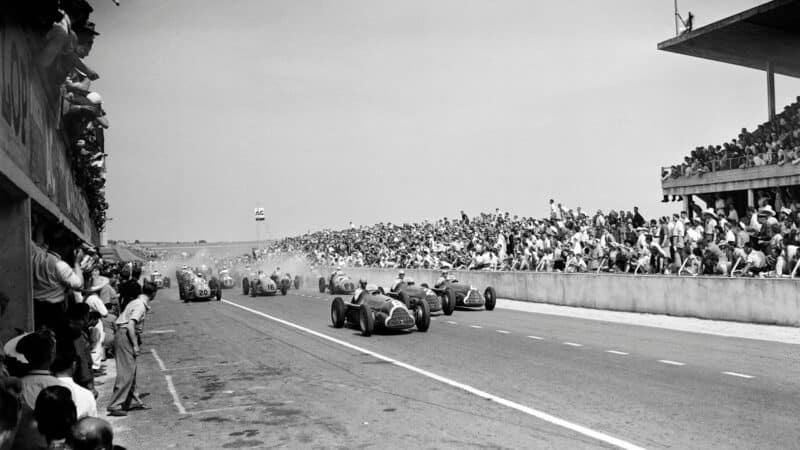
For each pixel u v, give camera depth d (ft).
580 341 46.03
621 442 21.80
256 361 41.73
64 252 36.88
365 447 22.31
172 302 104.88
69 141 47.29
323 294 115.14
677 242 70.49
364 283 58.75
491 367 36.76
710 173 109.70
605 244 78.23
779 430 22.63
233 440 23.79
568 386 30.96
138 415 28.19
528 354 40.96
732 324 51.83
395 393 30.78
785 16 110.11
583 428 23.63
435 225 164.55
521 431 23.56
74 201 57.82
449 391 30.83
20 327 27.99
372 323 52.29
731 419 24.21
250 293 117.50
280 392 31.94
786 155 94.12
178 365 41.29
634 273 67.56
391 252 145.59
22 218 28.68
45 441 12.16
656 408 26.20
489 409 27.07
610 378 32.55
